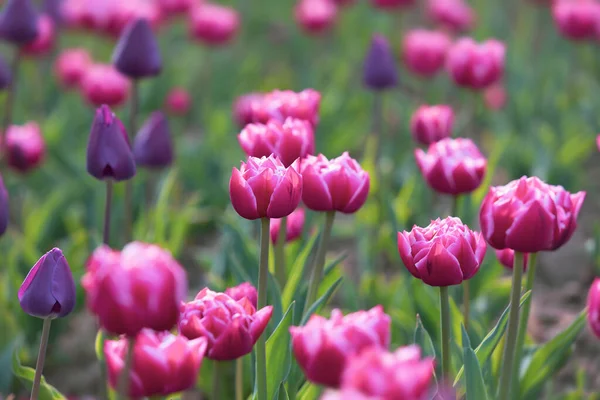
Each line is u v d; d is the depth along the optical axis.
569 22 6.57
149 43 3.96
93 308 1.67
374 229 4.58
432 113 4.08
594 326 2.63
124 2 6.40
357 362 1.38
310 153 2.80
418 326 2.73
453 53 4.95
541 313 4.52
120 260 1.63
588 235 5.26
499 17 9.64
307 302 2.78
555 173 5.71
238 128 6.51
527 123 6.86
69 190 5.60
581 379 3.45
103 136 2.83
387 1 7.77
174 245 4.66
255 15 10.91
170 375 1.81
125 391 1.82
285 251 3.69
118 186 5.13
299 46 9.69
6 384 3.73
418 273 2.37
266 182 2.24
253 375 2.89
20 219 5.64
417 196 5.17
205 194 6.00
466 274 2.36
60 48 8.82
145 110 7.91
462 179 3.03
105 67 5.75
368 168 4.61
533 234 2.30
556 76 8.08
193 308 2.17
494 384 2.81
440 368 2.86
